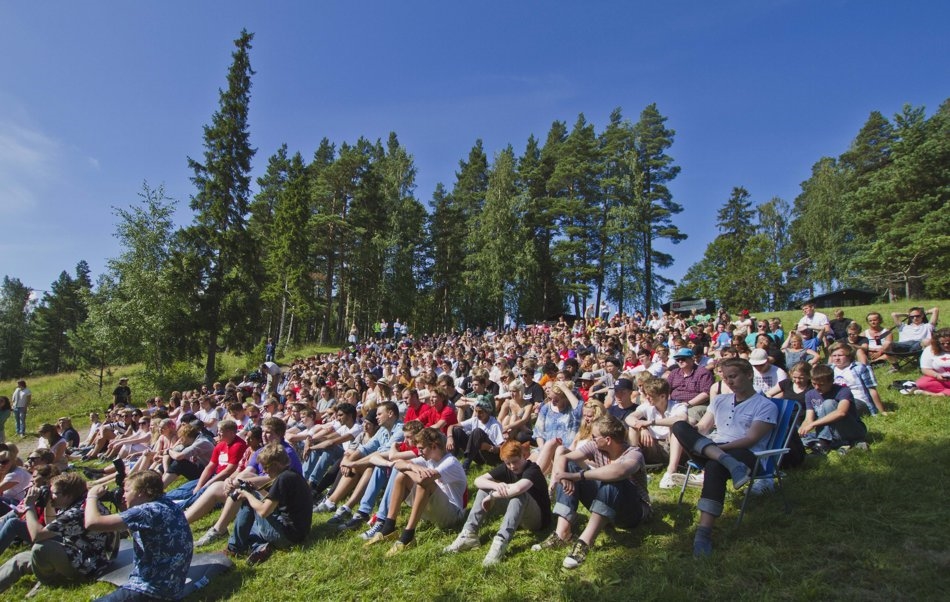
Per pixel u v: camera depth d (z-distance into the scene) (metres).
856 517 4.21
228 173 29.75
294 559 5.12
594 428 4.61
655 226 46.94
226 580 4.84
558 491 4.64
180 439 8.26
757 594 3.43
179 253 26.98
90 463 12.66
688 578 3.74
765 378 7.07
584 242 45.94
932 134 29.86
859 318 19.72
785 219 56.38
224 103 30.30
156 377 25.77
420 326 50.44
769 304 46.78
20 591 5.12
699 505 4.22
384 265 44.53
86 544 5.09
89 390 25.95
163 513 4.38
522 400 8.11
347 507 6.05
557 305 49.72
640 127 47.53
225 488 5.97
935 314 9.50
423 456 5.52
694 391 7.20
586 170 47.56
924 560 3.54
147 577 4.27
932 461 5.03
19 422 18.36
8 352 68.75
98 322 24.98
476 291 45.09
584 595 3.76
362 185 44.66
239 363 32.75
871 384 7.00
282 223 40.25
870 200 31.77
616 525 4.68
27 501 5.36
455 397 9.05
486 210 45.22
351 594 4.32
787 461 5.34
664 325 20.78
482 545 4.85
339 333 43.56
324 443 7.37
